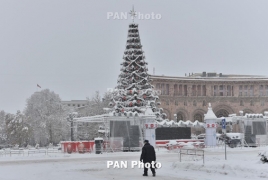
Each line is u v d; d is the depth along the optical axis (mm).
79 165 36750
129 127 58219
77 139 100000
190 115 129000
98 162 40281
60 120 104438
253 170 25297
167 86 127188
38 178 26062
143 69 84812
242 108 133000
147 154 26625
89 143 58344
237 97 132750
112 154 53188
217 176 25422
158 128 72188
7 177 26812
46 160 44062
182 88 129125
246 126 68875
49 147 85062
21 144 98188
